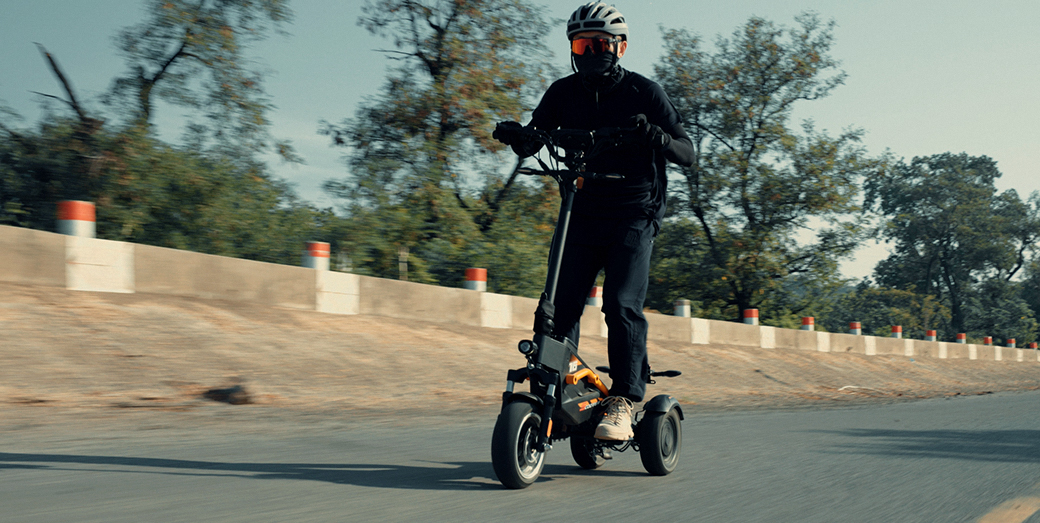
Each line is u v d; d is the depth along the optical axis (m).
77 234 9.01
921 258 66.06
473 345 11.53
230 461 3.81
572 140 3.28
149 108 15.30
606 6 3.51
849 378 18.91
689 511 2.95
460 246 16.14
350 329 10.45
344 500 2.91
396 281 11.95
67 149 13.45
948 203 64.88
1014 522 2.90
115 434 4.74
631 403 3.56
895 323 52.41
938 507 3.15
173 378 7.17
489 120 18.31
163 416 5.71
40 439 4.41
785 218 26.11
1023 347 64.19
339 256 13.85
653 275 27.81
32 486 3.05
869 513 3.02
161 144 14.28
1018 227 64.56
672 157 3.42
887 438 5.60
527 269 16.27
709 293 27.30
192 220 13.56
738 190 26.09
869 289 54.75
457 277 15.62
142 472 3.43
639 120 3.16
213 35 15.19
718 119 26.58
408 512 2.76
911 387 18.06
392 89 18.98
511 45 19.36
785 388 14.95
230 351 8.33
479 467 3.84
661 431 3.66
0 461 3.63
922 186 65.50
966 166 71.75
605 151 3.45
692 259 27.59
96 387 6.56
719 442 5.20
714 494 3.31
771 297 28.11
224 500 2.86
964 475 3.96
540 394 3.32
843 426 6.50
